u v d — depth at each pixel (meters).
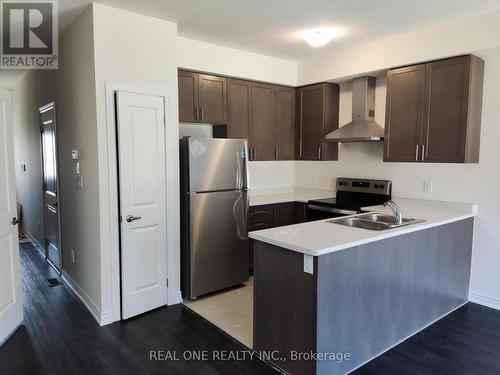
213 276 3.67
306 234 2.47
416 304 2.87
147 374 2.37
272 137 4.69
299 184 5.23
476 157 3.37
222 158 3.64
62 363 2.48
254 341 2.61
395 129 3.72
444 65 3.33
